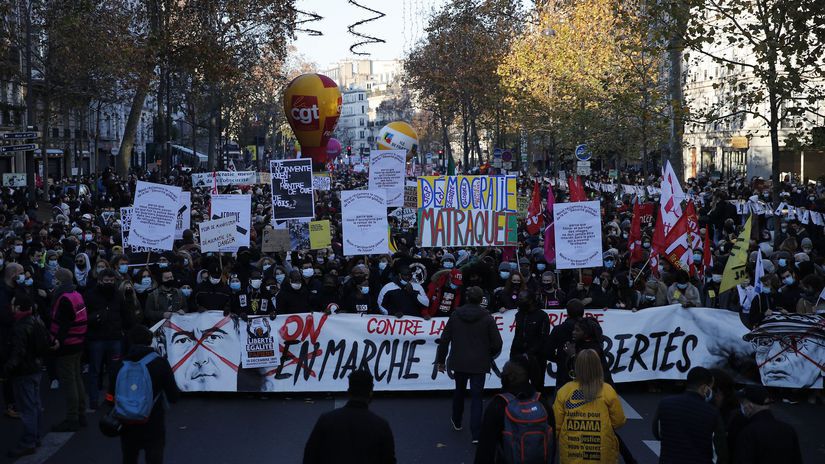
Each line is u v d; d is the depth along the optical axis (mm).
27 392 9773
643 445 10109
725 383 7480
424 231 15156
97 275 12477
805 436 10523
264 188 43469
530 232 17453
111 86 43844
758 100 19094
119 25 39188
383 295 12766
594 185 40625
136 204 14398
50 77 37938
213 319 12438
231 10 44062
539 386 10672
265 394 12648
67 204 31250
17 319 9758
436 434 10555
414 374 12508
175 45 44094
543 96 46188
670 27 19328
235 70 46500
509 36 60312
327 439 6207
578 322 9484
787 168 58031
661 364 12641
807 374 12117
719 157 69500
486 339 10148
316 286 14203
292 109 36031
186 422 11141
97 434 10586
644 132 35031
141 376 7945
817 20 18281
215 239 15906
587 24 40312
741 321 12656
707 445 6691
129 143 47531
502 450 7055
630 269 15641
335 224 23031
